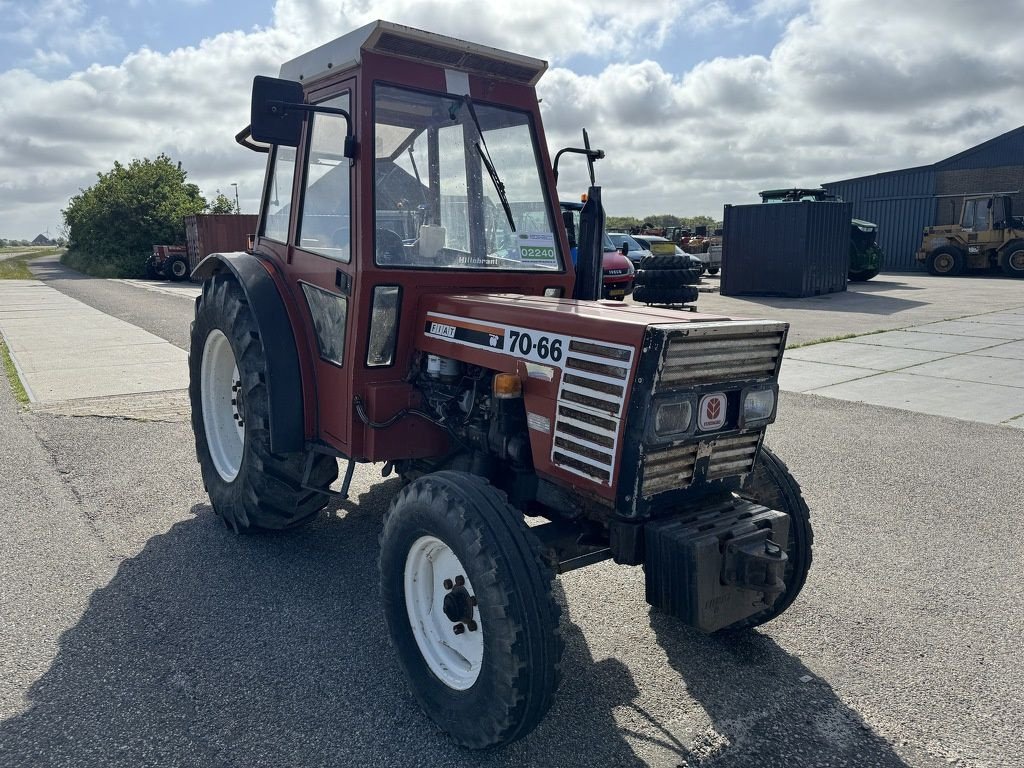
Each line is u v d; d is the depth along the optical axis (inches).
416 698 112.1
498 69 144.9
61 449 238.4
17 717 110.7
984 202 943.7
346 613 142.0
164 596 147.7
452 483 106.1
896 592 151.4
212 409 181.8
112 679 120.6
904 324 516.4
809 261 701.9
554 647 96.9
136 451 237.5
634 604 148.3
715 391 104.7
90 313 628.4
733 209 737.0
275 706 114.6
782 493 129.9
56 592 148.6
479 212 144.6
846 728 110.7
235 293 159.8
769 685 121.3
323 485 163.9
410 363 139.6
